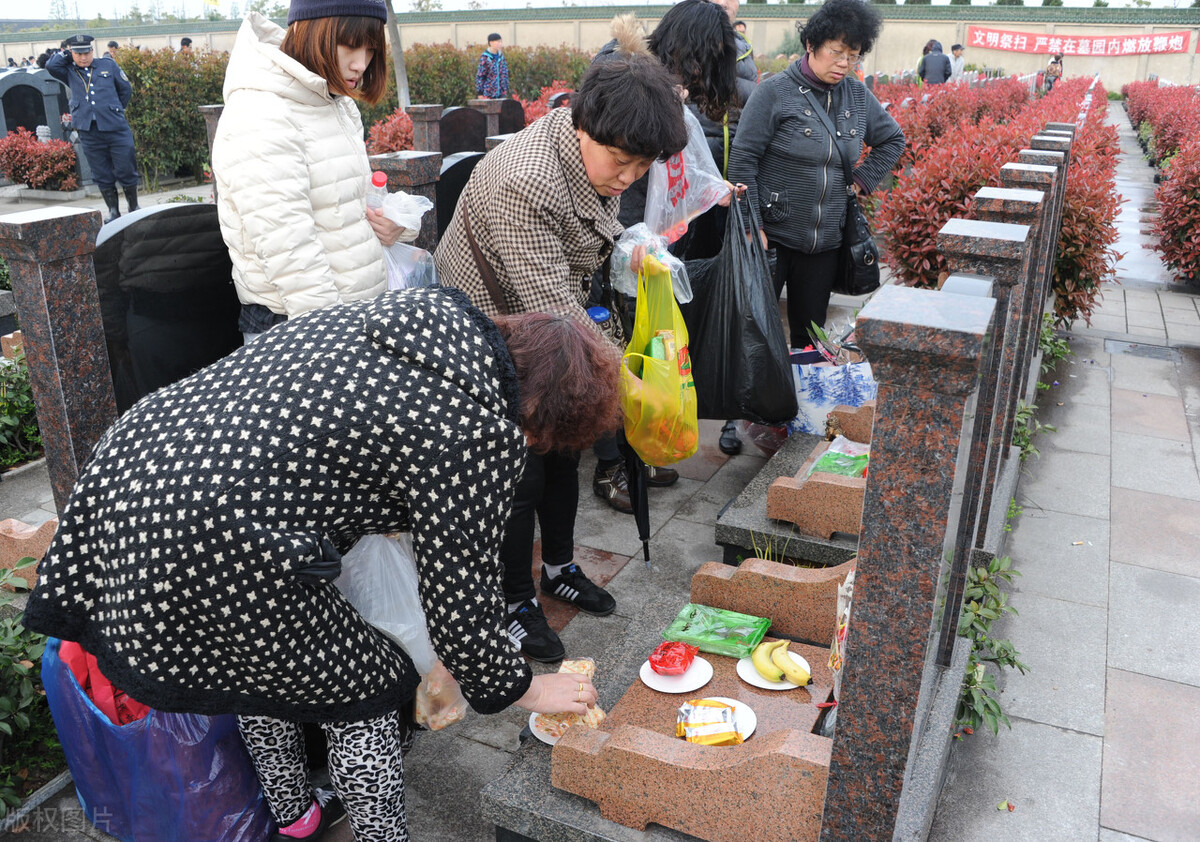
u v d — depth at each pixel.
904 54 38.47
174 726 1.86
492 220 2.28
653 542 3.44
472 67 18.33
